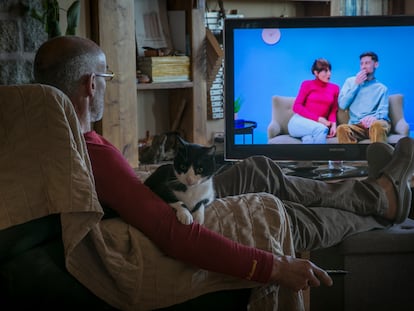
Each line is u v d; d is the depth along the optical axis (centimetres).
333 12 393
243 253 171
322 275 179
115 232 168
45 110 153
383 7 415
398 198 242
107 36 300
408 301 237
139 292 167
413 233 233
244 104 311
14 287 151
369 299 234
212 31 363
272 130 312
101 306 167
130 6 307
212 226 180
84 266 162
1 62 266
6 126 151
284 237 187
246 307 182
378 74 306
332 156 312
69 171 153
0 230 147
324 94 309
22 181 150
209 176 184
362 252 230
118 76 305
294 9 413
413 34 303
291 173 304
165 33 350
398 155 249
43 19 275
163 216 169
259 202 188
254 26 304
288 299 183
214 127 391
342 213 234
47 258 156
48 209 152
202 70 343
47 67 190
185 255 168
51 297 157
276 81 309
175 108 362
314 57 306
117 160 173
